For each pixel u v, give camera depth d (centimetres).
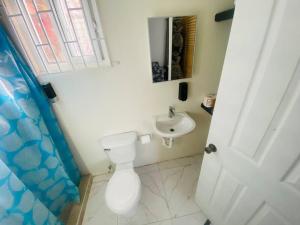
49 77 126
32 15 102
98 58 125
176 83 152
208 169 117
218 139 95
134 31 120
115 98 146
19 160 111
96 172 197
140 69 136
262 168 73
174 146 200
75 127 155
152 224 148
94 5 105
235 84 74
